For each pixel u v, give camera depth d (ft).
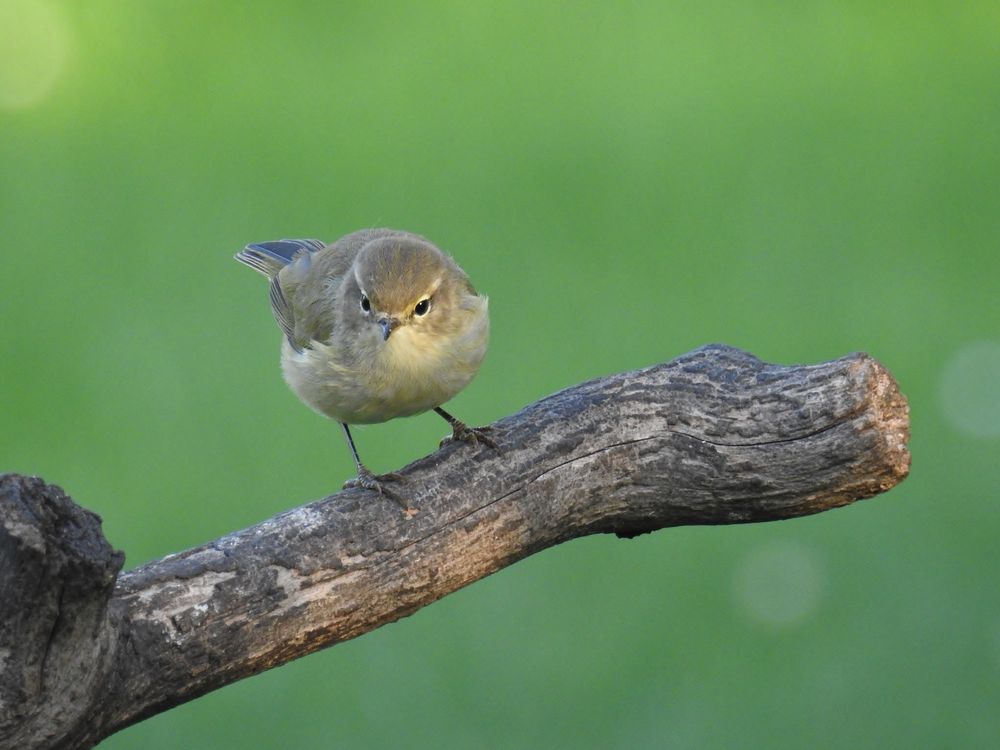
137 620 18.71
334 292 25.93
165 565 19.30
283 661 20.16
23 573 16.14
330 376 25.34
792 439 21.93
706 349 23.38
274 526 20.31
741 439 22.15
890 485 22.02
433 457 21.93
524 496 21.97
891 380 21.90
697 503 22.70
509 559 22.17
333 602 20.31
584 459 22.38
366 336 24.70
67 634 16.88
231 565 19.58
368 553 20.71
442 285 24.81
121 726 18.78
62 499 16.43
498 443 22.11
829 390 21.81
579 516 22.62
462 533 21.45
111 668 17.97
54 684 17.06
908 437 21.97
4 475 16.33
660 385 22.75
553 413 22.53
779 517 22.67
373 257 24.80
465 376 25.13
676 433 22.50
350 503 21.01
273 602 19.76
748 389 22.34
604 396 22.71
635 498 22.75
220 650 19.31
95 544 16.48
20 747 17.24
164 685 18.89
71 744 17.87
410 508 21.20
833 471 21.89
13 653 16.60
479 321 25.21
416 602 21.20
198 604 19.15
